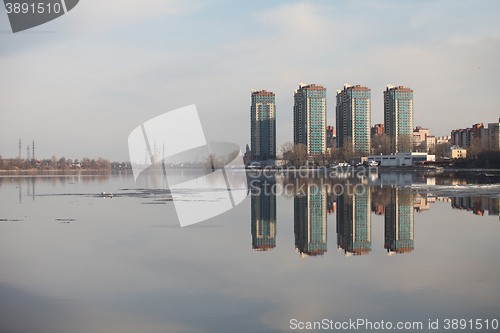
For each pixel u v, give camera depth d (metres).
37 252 25.62
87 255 24.92
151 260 23.81
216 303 17.19
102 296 17.94
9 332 14.54
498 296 17.73
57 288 18.89
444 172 165.75
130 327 15.01
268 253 25.94
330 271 21.75
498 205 49.88
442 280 19.91
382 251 26.48
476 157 196.50
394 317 15.81
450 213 43.47
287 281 20.05
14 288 18.86
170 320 15.62
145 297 17.84
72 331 14.73
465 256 24.61
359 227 36.09
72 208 47.97
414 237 30.86
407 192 69.56
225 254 25.50
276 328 14.98
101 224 36.50
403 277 20.50
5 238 30.02
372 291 18.52
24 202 54.91
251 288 19.02
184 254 25.41
